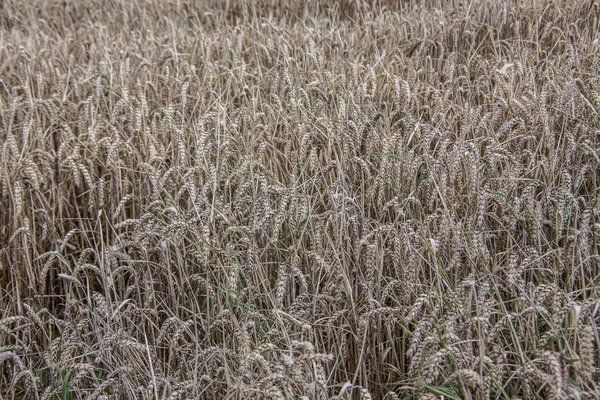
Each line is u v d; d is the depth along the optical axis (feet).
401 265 9.72
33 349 11.85
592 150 11.19
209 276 10.90
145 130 13.89
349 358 10.42
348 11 27.61
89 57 23.12
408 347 10.00
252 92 15.65
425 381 7.88
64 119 14.84
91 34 25.23
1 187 13.52
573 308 7.66
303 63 18.60
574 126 12.85
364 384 9.50
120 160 13.12
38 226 14.11
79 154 13.58
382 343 9.92
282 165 13.82
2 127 16.49
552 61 16.02
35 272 12.94
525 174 11.51
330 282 10.16
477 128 12.63
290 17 27.25
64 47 22.13
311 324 9.62
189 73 17.19
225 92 16.83
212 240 10.37
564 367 7.17
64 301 13.03
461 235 10.31
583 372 7.20
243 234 10.55
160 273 11.66
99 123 14.61
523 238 10.62
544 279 9.77
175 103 16.71
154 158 12.33
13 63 20.75
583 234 9.45
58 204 13.67
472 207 10.85
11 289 13.35
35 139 14.52
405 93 14.39
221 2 28.94
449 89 15.16
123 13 27.89
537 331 8.93
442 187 10.67
